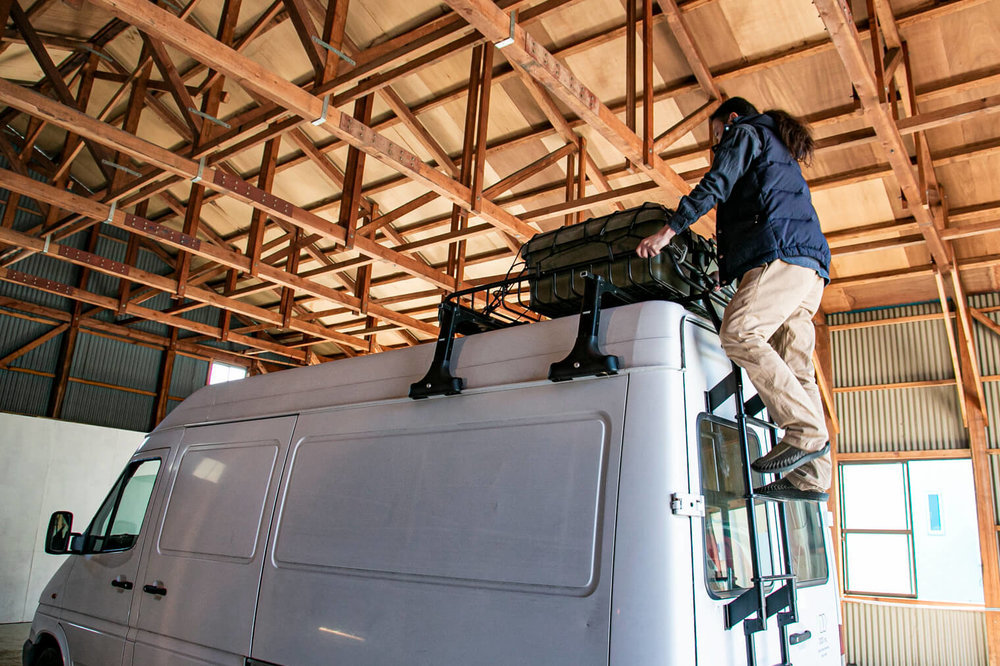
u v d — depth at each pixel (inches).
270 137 273.0
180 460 137.7
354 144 224.7
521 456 83.3
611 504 72.8
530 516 79.4
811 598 98.7
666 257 91.7
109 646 131.4
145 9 167.9
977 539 362.0
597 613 69.7
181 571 123.3
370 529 96.4
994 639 343.9
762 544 86.4
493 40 171.9
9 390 525.0
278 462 116.5
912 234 326.6
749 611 71.9
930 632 364.8
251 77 191.2
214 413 136.6
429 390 95.8
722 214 90.0
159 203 544.7
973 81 255.9
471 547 83.7
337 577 97.7
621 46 285.0
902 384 397.7
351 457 104.7
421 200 378.0
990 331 380.5
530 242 107.1
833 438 409.7
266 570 108.5
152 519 135.7
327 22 230.7
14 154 386.3
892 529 385.7
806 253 83.1
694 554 69.4
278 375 127.4
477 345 95.6
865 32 246.8
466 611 81.0
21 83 443.2
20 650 313.6
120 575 136.2
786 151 89.7
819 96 277.4
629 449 74.0
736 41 268.5
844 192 324.2
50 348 552.7
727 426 84.1
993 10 232.2
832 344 424.2
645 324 79.4
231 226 536.7
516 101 333.7
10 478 406.3
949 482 375.9
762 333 80.8
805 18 252.2
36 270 549.0
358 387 110.0
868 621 382.0
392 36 329.1
